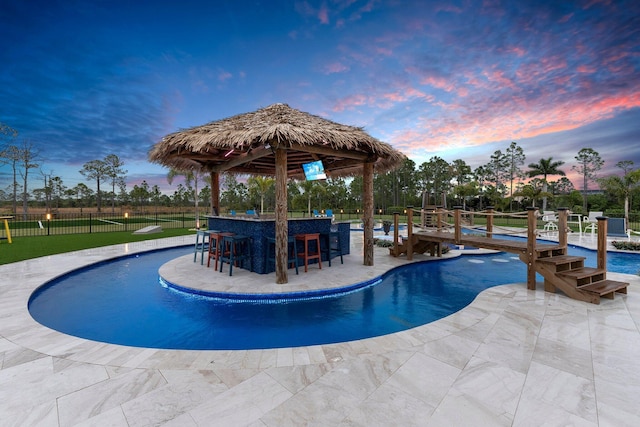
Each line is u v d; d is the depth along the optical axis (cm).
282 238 530
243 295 479
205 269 648
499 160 4753
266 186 2230
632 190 2009
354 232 1620
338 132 544
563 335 321
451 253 896
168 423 182
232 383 229
